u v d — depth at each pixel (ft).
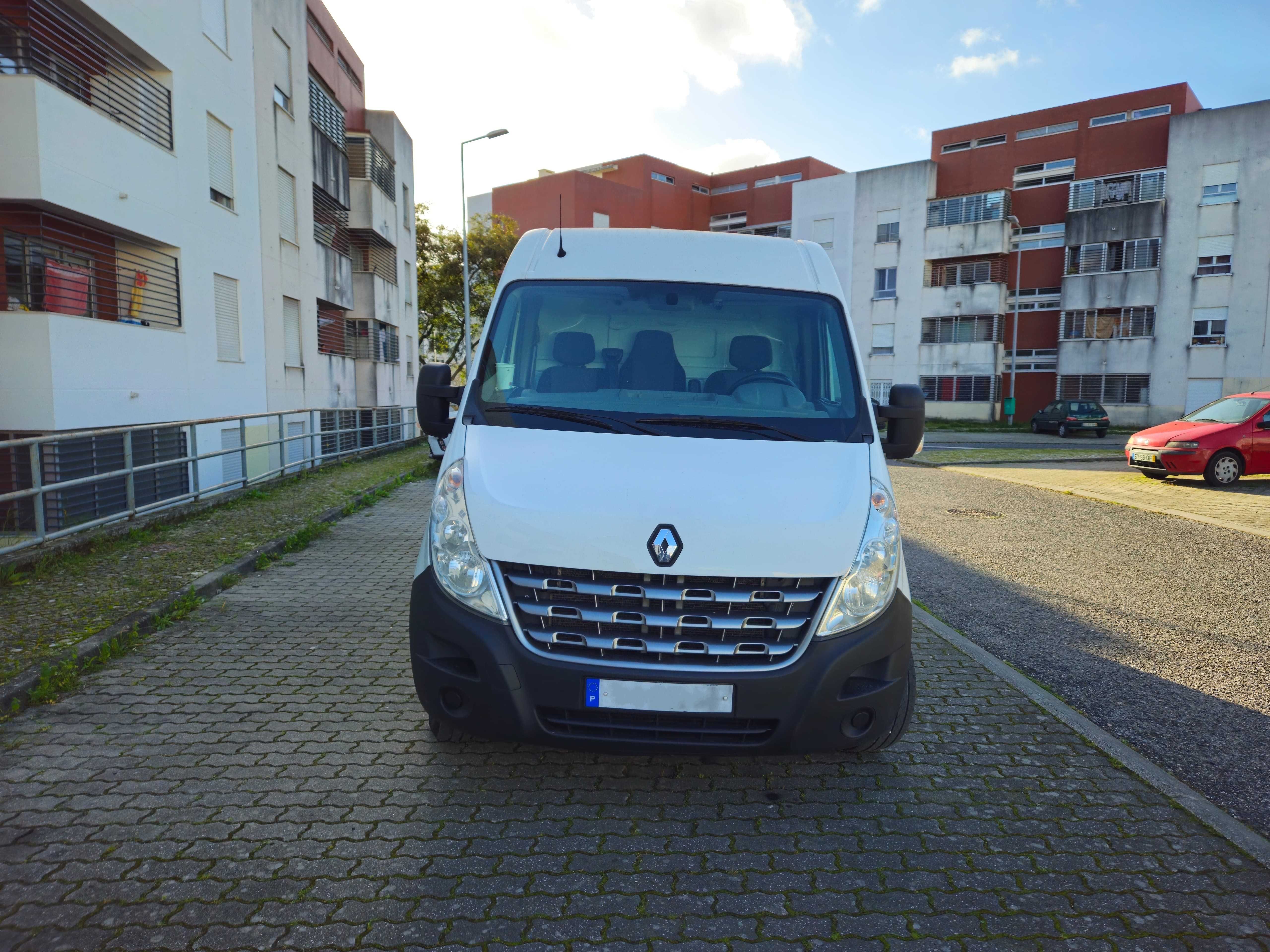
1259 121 112.98
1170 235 120.06
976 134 142.41
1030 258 134.72
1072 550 28.78
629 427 11.16
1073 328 128.47
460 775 11.46
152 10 44.19
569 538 9.59
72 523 36.70
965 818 10.61
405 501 39.09
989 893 9.00
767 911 8.63
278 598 20.54
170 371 45.70
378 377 94.02
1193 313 118.93
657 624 9.50
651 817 10.51
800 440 11.19
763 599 9.57
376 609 19.79
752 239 14.43
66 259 40.55
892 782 11.55
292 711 13.52
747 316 12.80
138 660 15.74
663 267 13.44
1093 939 8.27
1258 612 20.92
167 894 8.60
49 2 37.73
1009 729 13.43
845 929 8.37
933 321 139.13
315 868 9.15
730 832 10.18
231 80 54.90
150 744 12.13
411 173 111.96
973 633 19.04
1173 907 8.80
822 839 10.05
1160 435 46.85
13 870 8.93
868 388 12.31
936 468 58.13
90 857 9.21
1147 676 16.30
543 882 9.02
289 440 43.50
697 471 10.37
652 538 9.56
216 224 52.54
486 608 9.74
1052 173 132.77
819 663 9.62
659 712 9.50
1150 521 35.06
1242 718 14.17
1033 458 65.77
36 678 13.84
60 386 35.86
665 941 8.11
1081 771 11.96
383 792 10.92
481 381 11.96
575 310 12.75
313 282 72.84
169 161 46.11
